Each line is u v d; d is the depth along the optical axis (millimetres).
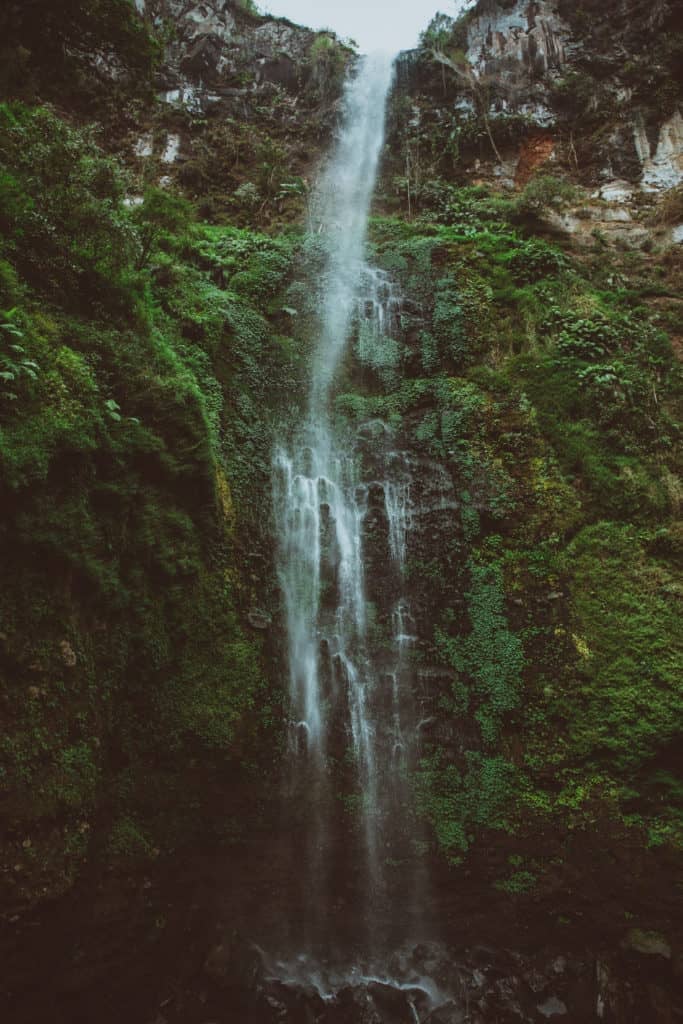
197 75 18797
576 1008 7711
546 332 12516
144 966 6930
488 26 19969
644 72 18609
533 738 8711
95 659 6746
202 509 8547
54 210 8258
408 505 10500
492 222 15984
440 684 9180
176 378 8742
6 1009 5922
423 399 11688
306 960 7984
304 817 8180
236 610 8562
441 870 8281
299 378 11703
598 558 9648
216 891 7664
